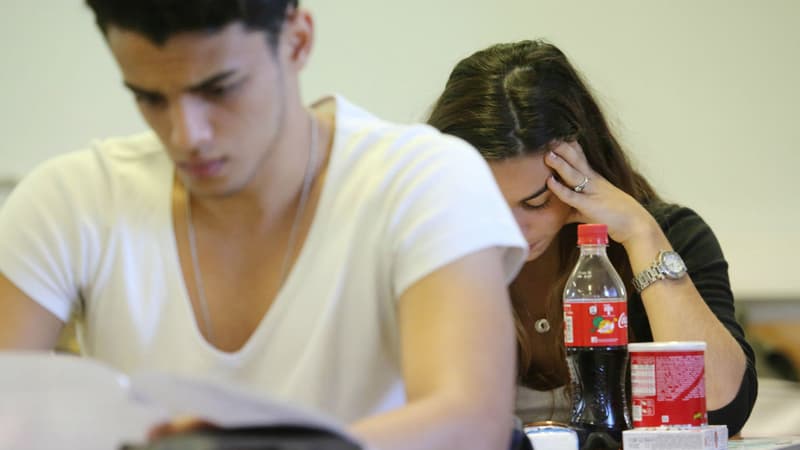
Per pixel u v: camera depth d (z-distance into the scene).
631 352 3.78
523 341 4.77
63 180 2.91
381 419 2.17
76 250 2.85
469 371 2.37
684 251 5.03
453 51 8.53
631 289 4.89
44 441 1.86
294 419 1.72
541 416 4.73
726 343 4.65
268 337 2.74
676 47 8.23
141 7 2.19
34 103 8.64
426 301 2.53
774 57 8.07
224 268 2.81
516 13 8.46
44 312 2.85
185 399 1.77
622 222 4.73
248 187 2.68
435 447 2.17
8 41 8.64
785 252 8.09
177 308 2.81
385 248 2.67
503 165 4.54
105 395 1.83
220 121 2.36
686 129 8.24
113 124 8.58
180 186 2.88
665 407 3.67
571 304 4.18
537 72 4.72
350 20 8.66
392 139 2.79
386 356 2.79
